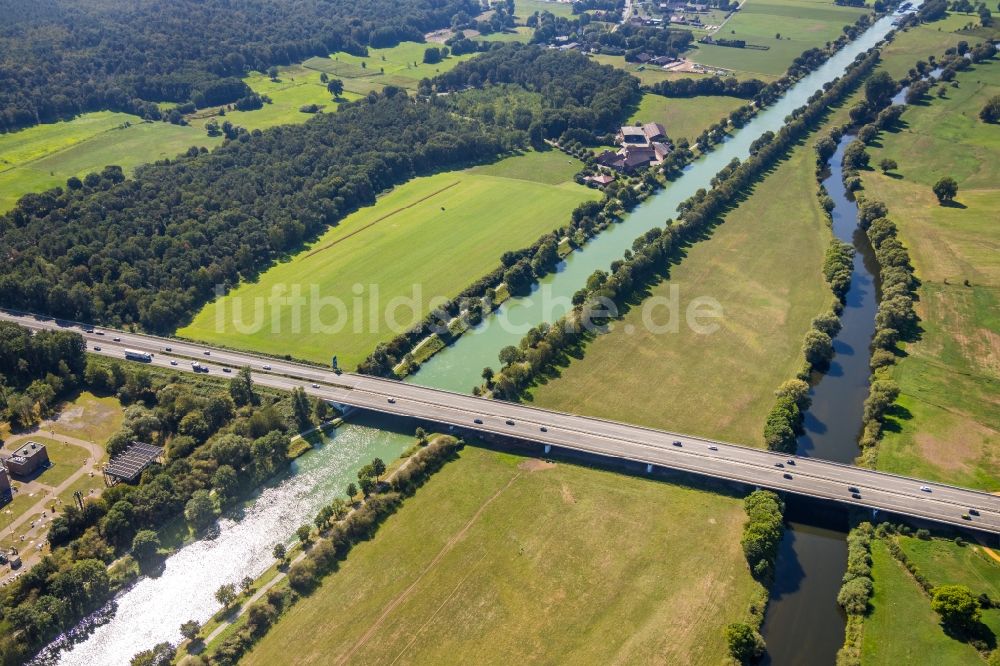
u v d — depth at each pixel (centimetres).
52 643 19162
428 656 18562
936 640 18675
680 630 19112
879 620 19250
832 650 18975
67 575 19662
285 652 18675
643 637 18950
